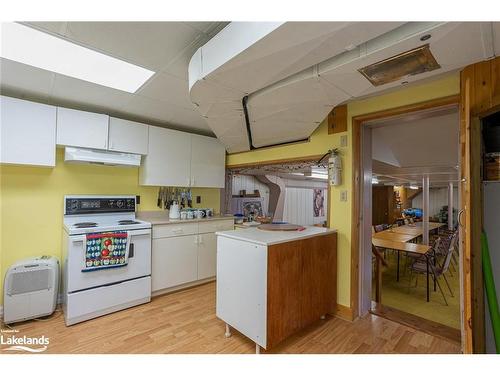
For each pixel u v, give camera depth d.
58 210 2.83
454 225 8.39
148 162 3.20
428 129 3.13
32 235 2.68
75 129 2.62
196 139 3.69
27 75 2.11
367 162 2.70
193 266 3.36
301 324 2.12
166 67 1.97
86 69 2.02
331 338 2.15
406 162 3.96
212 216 3.87
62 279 2.74
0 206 2.53
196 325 2.37
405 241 3.95
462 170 1.72
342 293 2.53
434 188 10.84
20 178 2.62
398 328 2.32
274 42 1.21
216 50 1.45
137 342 2.09
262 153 3.59
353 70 1.49
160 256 3.04
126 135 2.99
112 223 2.89
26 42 1.65
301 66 1.43
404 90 2.18
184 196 3.88
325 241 2.41
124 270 2.69
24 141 2.34
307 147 2.98
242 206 5.37
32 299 2.38
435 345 2.04
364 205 2.65
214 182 3.91
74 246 2.38
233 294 2.11
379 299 2.96
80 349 1.99
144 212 3.47
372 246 3.02
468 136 1.48
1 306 2.45
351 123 2.54
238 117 2.34
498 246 1.57
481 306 1.58
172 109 2.93
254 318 1.91
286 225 2.73
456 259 5.39
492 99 1.61
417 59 1.37
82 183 2.99
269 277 1.85
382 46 1.27
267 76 1.54
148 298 2.87
